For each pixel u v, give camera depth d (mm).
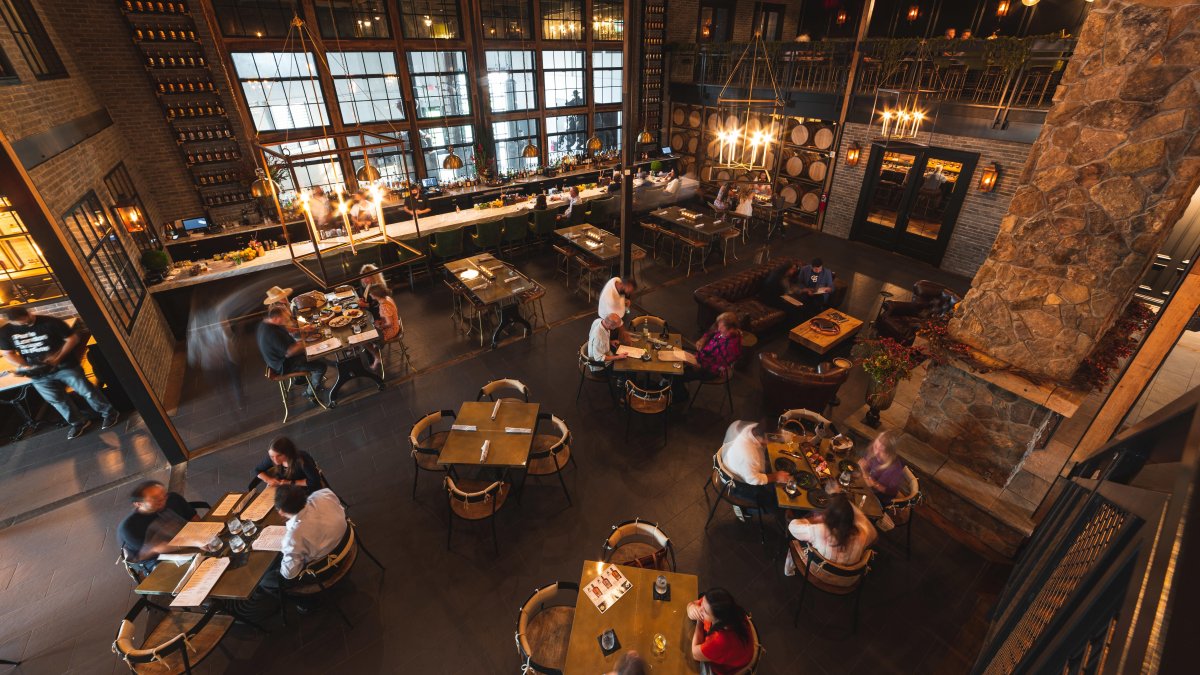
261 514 4629
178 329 8930
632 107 7324
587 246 10172
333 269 9578
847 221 12891
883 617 4633
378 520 5531
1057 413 4852
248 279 9414
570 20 13898
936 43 9992
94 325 5328
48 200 6000
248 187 10789
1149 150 3924
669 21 15500
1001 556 5145
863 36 11367
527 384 7594
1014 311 4906
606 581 3895
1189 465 704
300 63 10672
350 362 7043
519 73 13727
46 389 6484
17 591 4902
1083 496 2316
